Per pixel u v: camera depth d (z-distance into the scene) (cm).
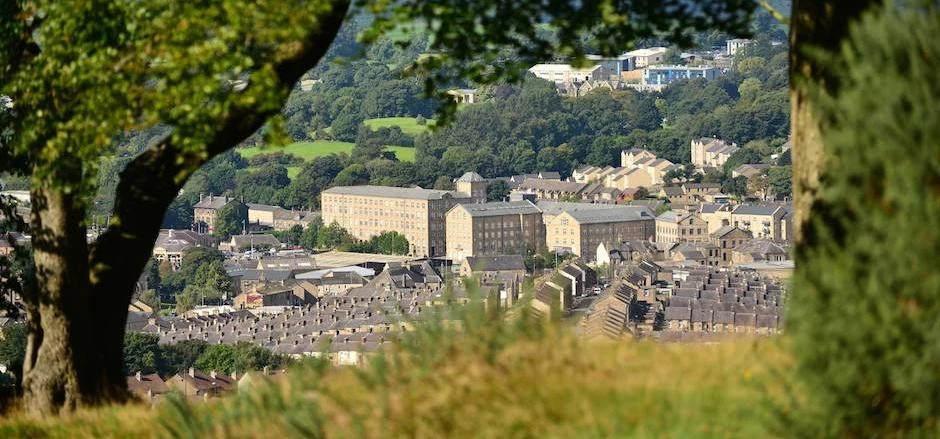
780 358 3788
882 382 2919
